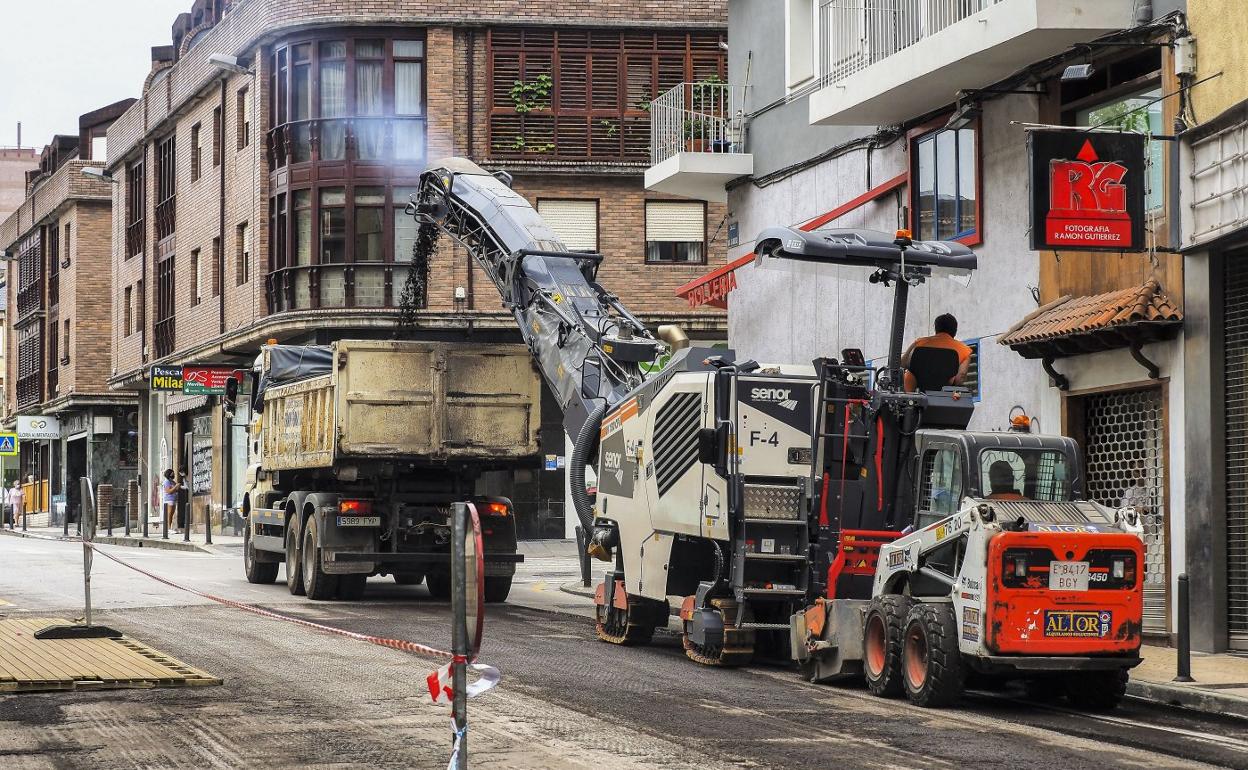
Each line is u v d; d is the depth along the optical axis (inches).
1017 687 749.3
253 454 1392.7
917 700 660.7
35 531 3208.7
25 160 5669.3
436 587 1238.9
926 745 546.3
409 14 2128.4
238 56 2335.1
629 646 895.1
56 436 3673.7
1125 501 926.4
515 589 1358.3
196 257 2672.2
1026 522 644.7
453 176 1151.0
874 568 748.6
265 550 1327.5
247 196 2335.1
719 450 768.3
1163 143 890.7
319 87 2142.0
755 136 1411.2
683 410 824.3
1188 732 598.2
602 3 2155.5
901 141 1170.0
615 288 2159.2
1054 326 922.7
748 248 1419.8
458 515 376.8
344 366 1128.2
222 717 582.6
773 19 1378.0
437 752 512.4
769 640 829.2
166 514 2338.8
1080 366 947.3
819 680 734.5
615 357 966.4
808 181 1315.2
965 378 798.5
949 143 1101.7
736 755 513.7
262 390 1333.7
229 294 2418.8
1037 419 991.0
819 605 729.6
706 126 1473.9
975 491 690.2
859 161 1234.0
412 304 1215.6
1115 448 936.3
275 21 2170.3
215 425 2659.9
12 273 4365.2
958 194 1089.4
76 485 3671.3
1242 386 843.4
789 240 776.9
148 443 3137.3
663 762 498.0
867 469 767.7
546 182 2154.3
